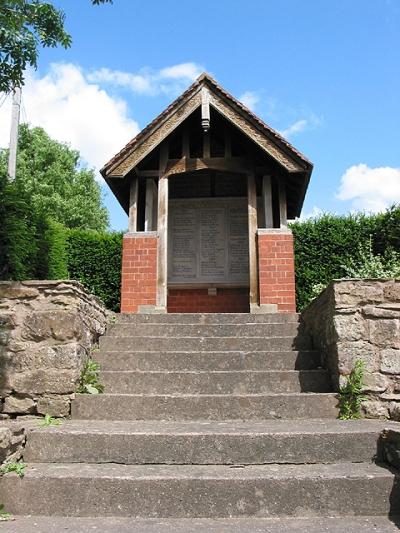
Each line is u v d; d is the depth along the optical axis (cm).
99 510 339
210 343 610
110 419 473
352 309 491
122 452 388
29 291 511
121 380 530
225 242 1121
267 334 646
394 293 491
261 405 474
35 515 339
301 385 523
